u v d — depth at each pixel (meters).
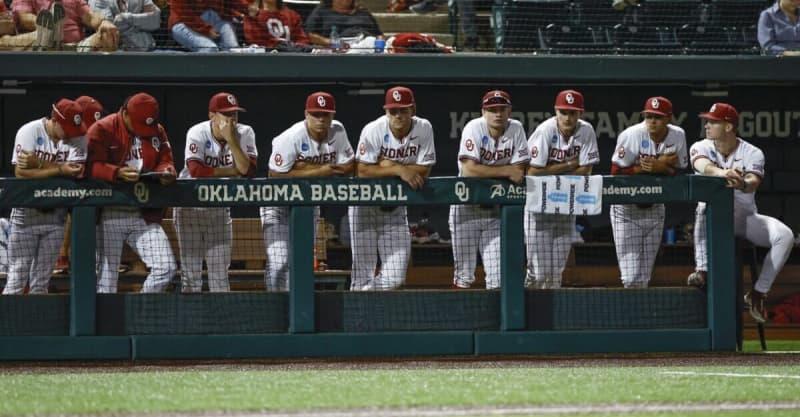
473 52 46.72
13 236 31.50
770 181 48.38
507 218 30.44
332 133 33.28
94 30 44.41
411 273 44.16
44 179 29.00
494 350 30.39
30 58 41.72
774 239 34.59
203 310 29.66
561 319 30.73
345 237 44.22
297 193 29.78
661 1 48.41
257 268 38.38
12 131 44.81
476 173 30.53
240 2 45.25
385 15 50.00
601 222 46.09
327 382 23.83
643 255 33.78
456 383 23.56
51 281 35.56
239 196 29.67
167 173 29.25
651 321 31.20
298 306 29.77
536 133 34.69
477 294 30.59
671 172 31.42
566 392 21.98
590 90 47.69
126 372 26.53
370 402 20.55
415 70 43.41
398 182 30.17
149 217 31.31
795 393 22.03
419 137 33.34
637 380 24.14
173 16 43.94
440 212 47.28
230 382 23.88
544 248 32.09
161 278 31.27
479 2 48.56
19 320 29.05
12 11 43.94
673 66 44.50
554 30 47.09
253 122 46.66
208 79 43.34
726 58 44.69
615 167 35.69
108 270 31.08
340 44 45.62
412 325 30.30
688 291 31.48
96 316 29.20
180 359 29.48
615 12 48.06
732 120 34.91
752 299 35.50
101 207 29.86
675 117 48.09
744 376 25.05
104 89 45.41
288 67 42.84
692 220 47.09
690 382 23.77
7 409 19.84
